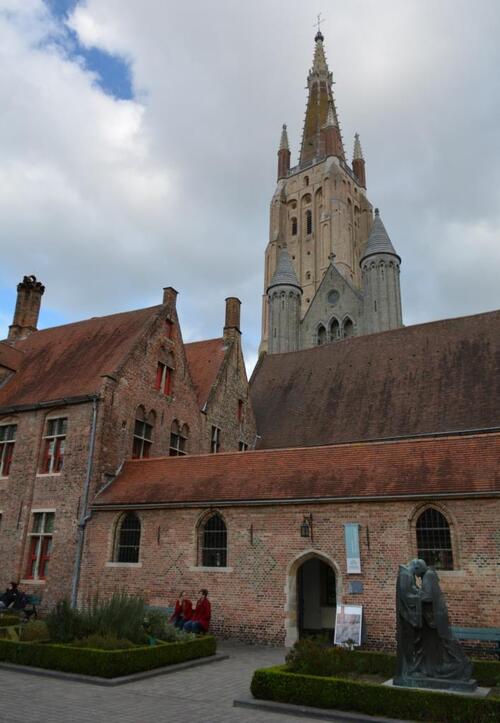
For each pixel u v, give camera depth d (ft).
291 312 199.62
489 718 29.89
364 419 102.01
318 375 119.65
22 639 48.03
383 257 187.11
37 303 115.96
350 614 56.65
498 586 52.26
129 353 84.79
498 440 61.26
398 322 180.45
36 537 76.28
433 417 94.63
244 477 69.56
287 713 33.45
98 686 38.88
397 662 36.14
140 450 84.53
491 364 98.99
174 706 34.12
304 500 62.23
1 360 96.17
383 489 59.57
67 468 76.54
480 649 51.13
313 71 312.09
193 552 66.74
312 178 273.33
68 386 84.38
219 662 49.65
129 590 68.13
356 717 31.91
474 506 55.26
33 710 31.99
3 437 85.71
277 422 113.91
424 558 56.70
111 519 71.82
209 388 105.40
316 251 261.03
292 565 61.52
